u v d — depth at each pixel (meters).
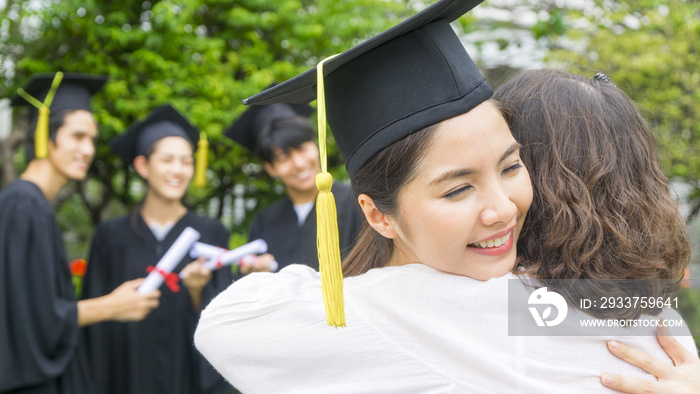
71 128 3.12
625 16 5.52
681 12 5.22
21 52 5.15
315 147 3.28
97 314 2.95
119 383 3.22
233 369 0.99
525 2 5.58
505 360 0.89
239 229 5.31
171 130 3.48
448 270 0.92
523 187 0.88
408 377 0.90
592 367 0.91
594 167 0.99
